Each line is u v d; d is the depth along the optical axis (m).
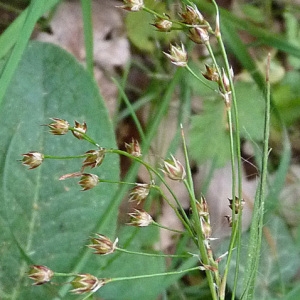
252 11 0.24
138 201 0.13
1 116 0.17
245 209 0.21
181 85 0.21
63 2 0.22
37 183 0.17
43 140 0.17
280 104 0.23
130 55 0.22
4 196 0.17
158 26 0.12
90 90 0.18
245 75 0.22
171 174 0.12
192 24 0.12
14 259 0.17
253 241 0.12
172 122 0.22
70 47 0.22
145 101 0.21
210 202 0.22
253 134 0.21
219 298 0.12
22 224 0.17
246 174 0.22
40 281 0.12
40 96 0.18
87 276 0.12
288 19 0.25
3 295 0.16
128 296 0.18
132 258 0.18
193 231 0.13
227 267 0.12
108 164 0.18
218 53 0.22
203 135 0.21
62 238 0.17
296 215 0.22
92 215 0.17
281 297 0.19
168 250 0.21
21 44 0.15
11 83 0.17
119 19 0.23
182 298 0.20
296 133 0.23
